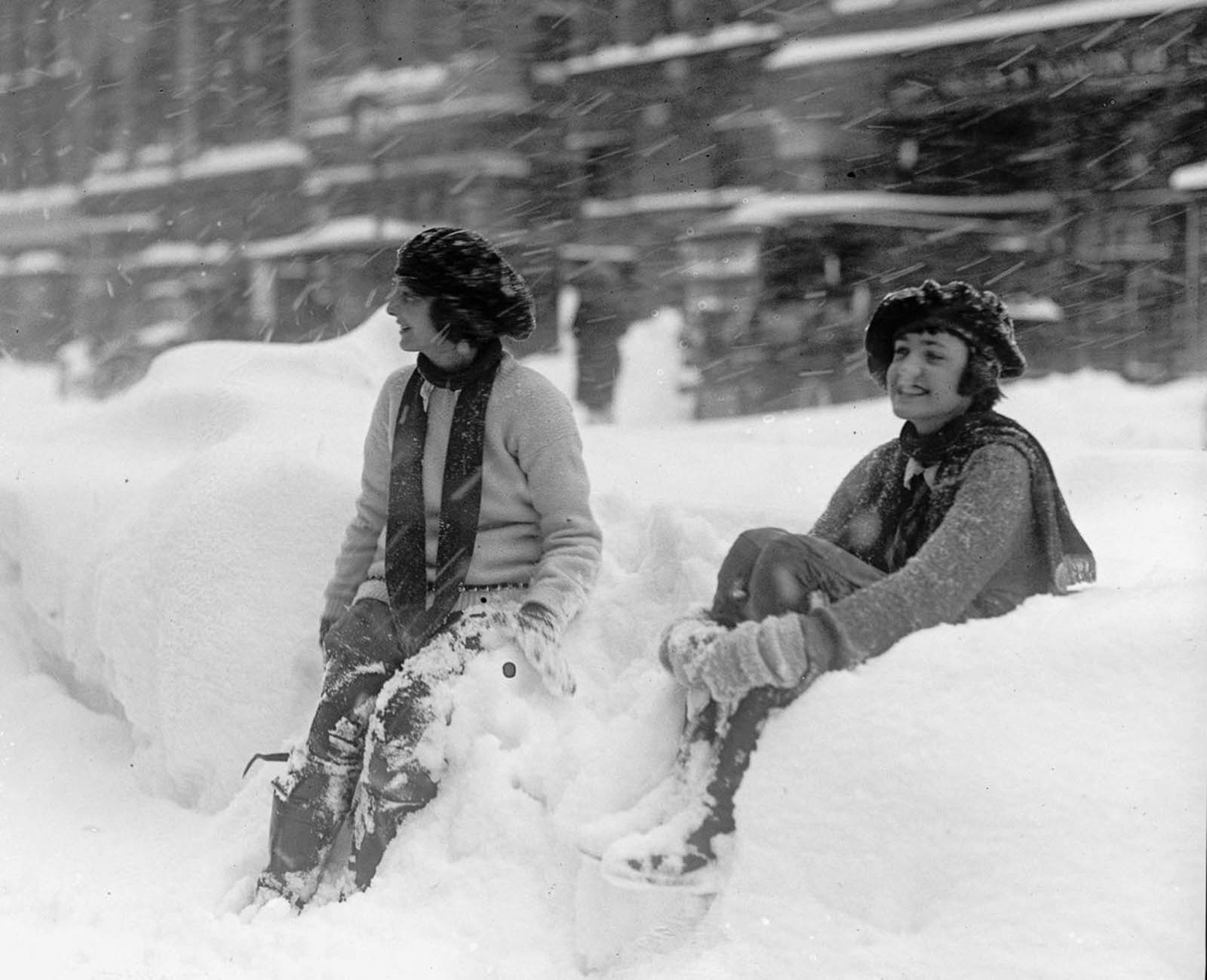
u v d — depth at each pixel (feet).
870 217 75.15
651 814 11.70
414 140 106.93
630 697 13.91
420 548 14.34
